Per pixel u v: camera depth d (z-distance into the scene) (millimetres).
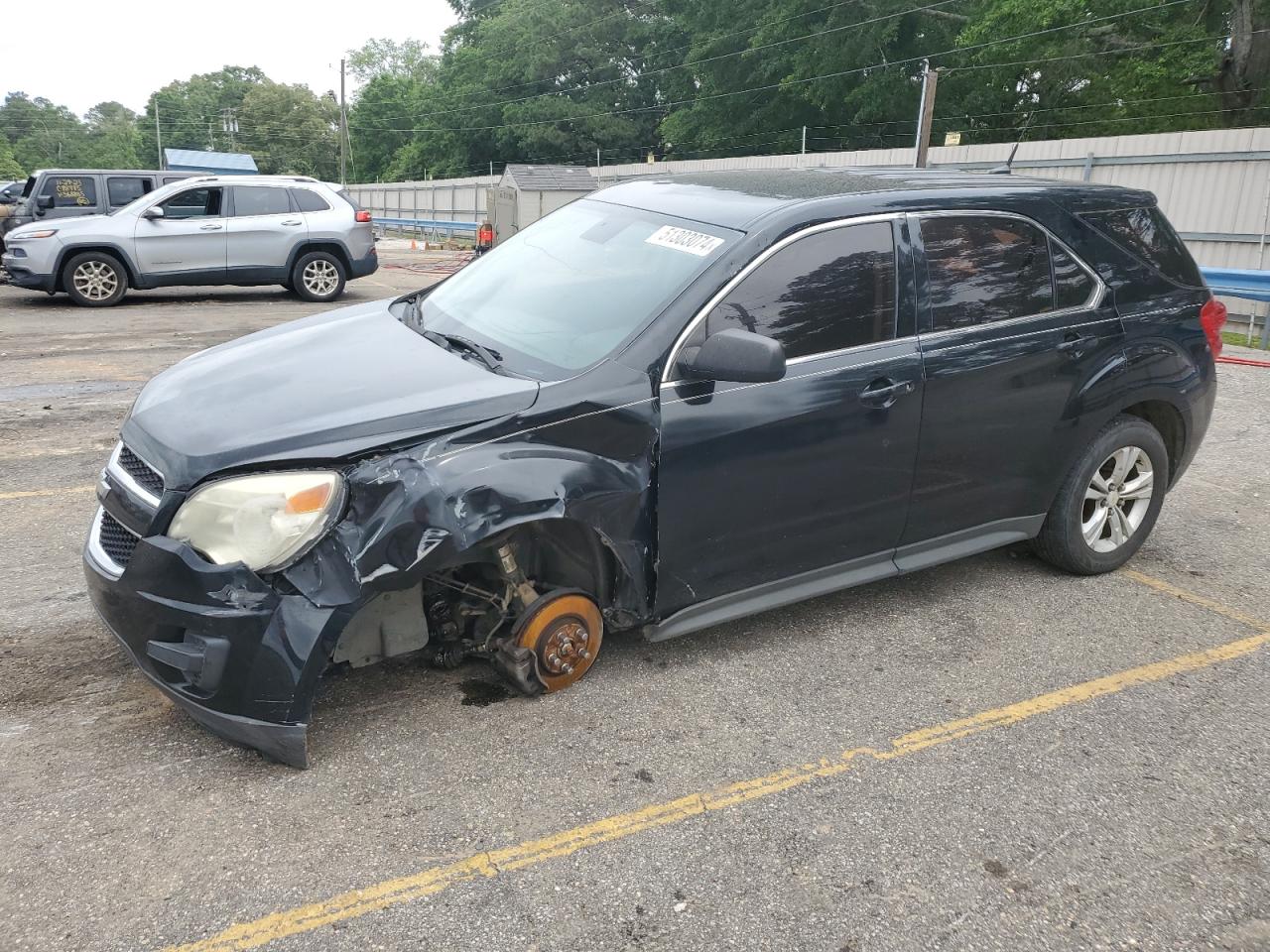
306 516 2725
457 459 2922
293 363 3416
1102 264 4316
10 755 2949
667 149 51500
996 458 4062
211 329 11266
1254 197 14391
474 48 67812
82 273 12953
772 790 2941
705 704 3410
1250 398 8703
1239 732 3361
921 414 3766
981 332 3920
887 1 34500
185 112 123000
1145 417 4770
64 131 132375
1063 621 4184
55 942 2254
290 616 2732
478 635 3404
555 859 2604
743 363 3068
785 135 43281
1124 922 2465
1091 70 30891
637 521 3250
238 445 2789
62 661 3529
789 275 3506
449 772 2957
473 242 36250
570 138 57188
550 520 3186
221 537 2727
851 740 3230
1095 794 2982
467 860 2586
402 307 4215
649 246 3693
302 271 14203
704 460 3326
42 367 8852
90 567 3016
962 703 3496
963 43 32312
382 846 2623
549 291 3766
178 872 2494
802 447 3510
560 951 2297
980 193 4043
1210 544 5152
